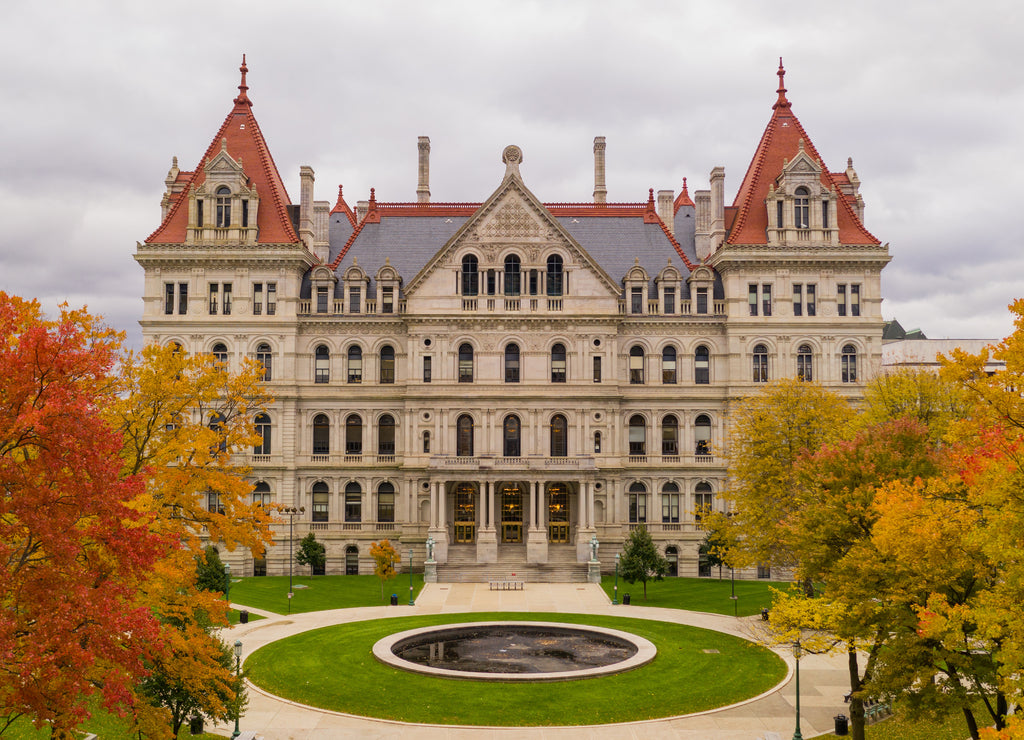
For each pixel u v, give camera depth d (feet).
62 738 75.77
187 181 307.17
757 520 203.51
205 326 284.61
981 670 105.60
